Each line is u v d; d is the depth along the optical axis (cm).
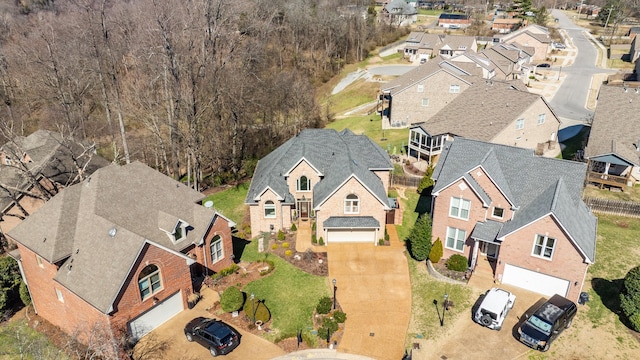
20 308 3478
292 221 4394
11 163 4769
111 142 6262
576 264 3120
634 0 13900
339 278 3628
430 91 6788
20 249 3144
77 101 6244
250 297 3309
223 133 5762
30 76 6912
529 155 3669
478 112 5594
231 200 5047
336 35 10888
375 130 6956
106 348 2775
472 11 15038
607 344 2917
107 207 3155
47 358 2900
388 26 12619
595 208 4412
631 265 3672
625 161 4606
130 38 6250
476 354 2881
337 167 4206
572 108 7206
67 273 2897
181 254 3095
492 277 3544
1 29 8406
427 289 3488
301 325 3162
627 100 5209
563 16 15150
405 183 5062
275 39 10000
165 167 5919
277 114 6800
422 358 2872
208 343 2891
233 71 5828
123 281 2722
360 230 4078
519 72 8900
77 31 6316
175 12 5528
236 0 7162
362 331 3103
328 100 8919
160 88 5862
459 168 3719
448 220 3731
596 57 10138
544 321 2906
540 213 3156
